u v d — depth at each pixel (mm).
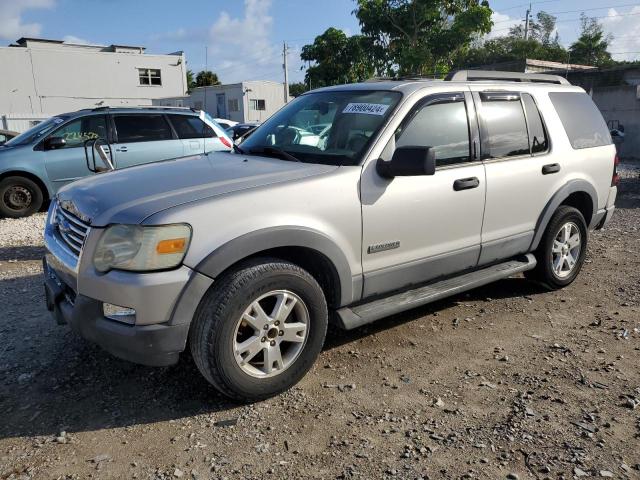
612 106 20125
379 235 3713
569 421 3119
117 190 3324
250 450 2883
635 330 4367
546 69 27594
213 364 3084
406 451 2861
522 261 4906
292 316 3438
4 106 33906
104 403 3344
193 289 2980
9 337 4262
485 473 2691
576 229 5270
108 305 3004
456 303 4984
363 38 24859
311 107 4426
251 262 3217
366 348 4062
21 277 5836
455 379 3615
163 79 39406
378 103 4008
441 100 4145
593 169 5328
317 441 2957
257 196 3219
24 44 39625
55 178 9297
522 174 4605
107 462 2795
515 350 4043
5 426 3109
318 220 3404
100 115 9203
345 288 3604
